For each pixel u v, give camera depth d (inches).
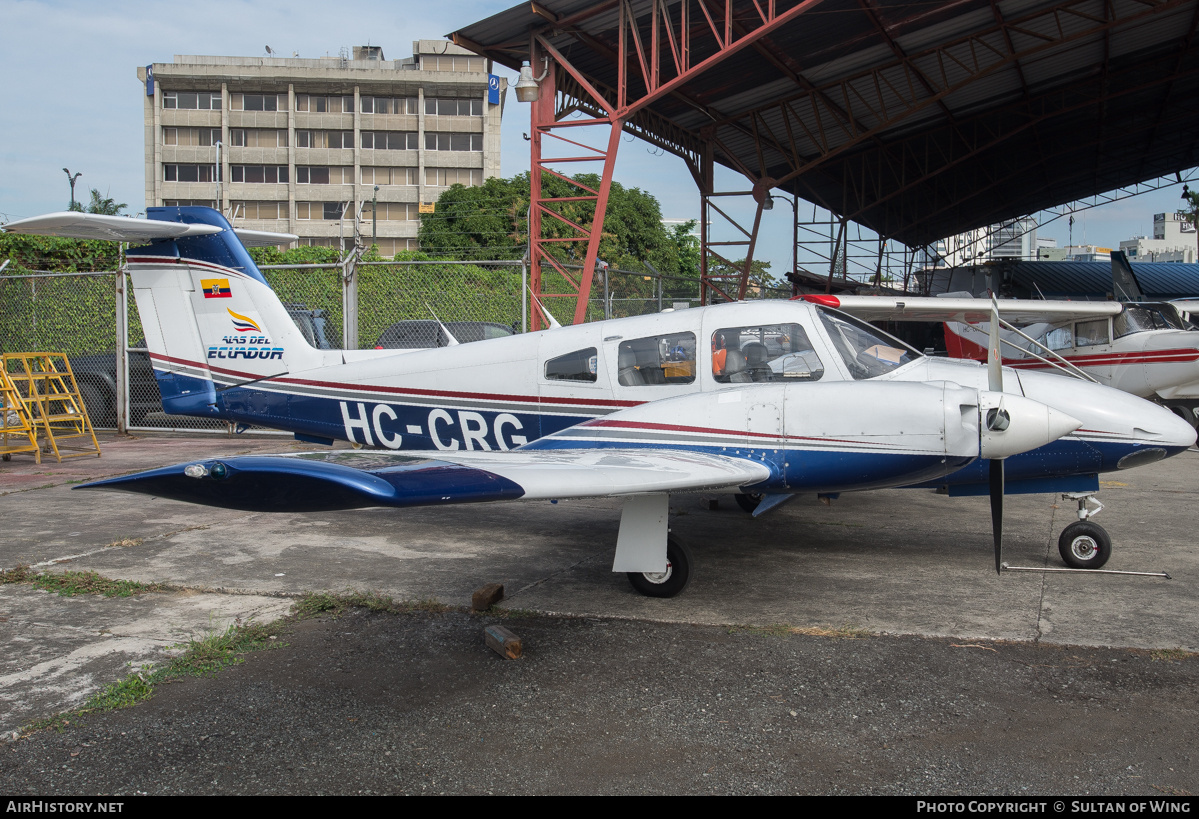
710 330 213.6
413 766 105.3
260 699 125.4
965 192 1232.8
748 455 175.8
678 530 244.8
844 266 1029.8
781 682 130.7
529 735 113.7
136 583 184.2
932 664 137.2
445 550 218.7
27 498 285.7
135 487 129.0
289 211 2400.3
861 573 195.3
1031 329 509.4
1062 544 198.7
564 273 506.3
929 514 266.8
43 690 128.2
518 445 236.2
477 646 147.8
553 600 174.7
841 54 628.7
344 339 420.2
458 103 2433.6
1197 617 159.8
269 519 257.1
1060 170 1184.2
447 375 242.1
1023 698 123.5
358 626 158.1
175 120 2362.2
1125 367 454.9
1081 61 759.1
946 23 594.2
